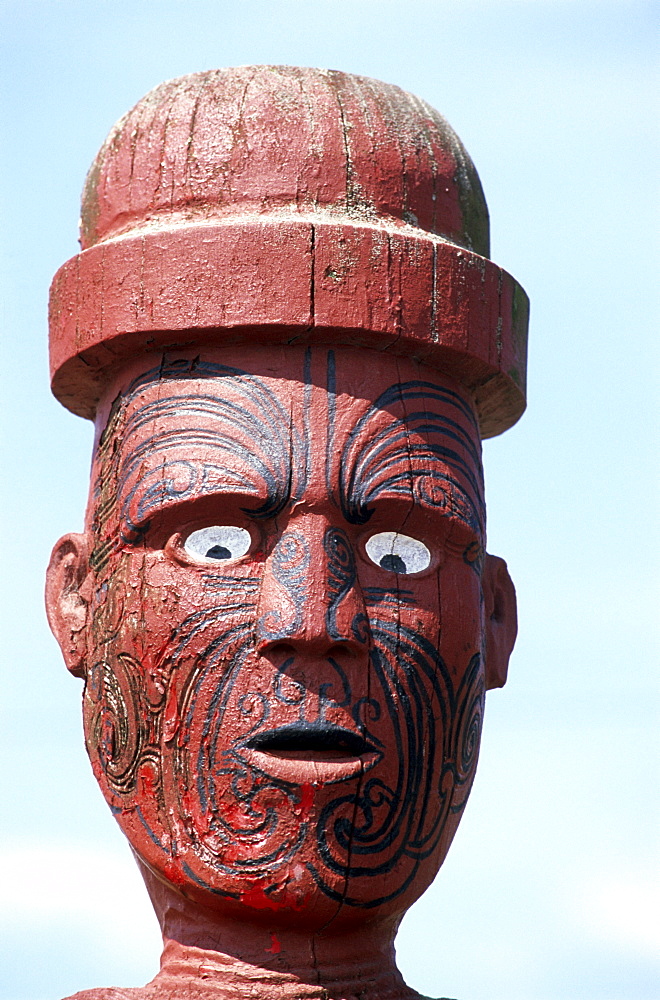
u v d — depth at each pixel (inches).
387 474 325.4
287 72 350.6
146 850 322.0
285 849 310.3
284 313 323.3
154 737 320.2
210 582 319.3
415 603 326.6
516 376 354.9
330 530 319.9
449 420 340.8
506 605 365.1
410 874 323.0
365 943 325.4
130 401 336.8
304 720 311.0
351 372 329.1
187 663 317.1
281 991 314.0
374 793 315.6
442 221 350.0
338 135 341.7
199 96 348.2
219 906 316.8
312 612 312.2
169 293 328.2
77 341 340.8
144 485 327.0
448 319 335.9
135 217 344.5
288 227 326.6
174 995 315.9
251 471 319.6
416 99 363.9
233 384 326.6
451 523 332.8
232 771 312.3
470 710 335.6
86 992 323.6
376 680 318.0
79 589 348.8
